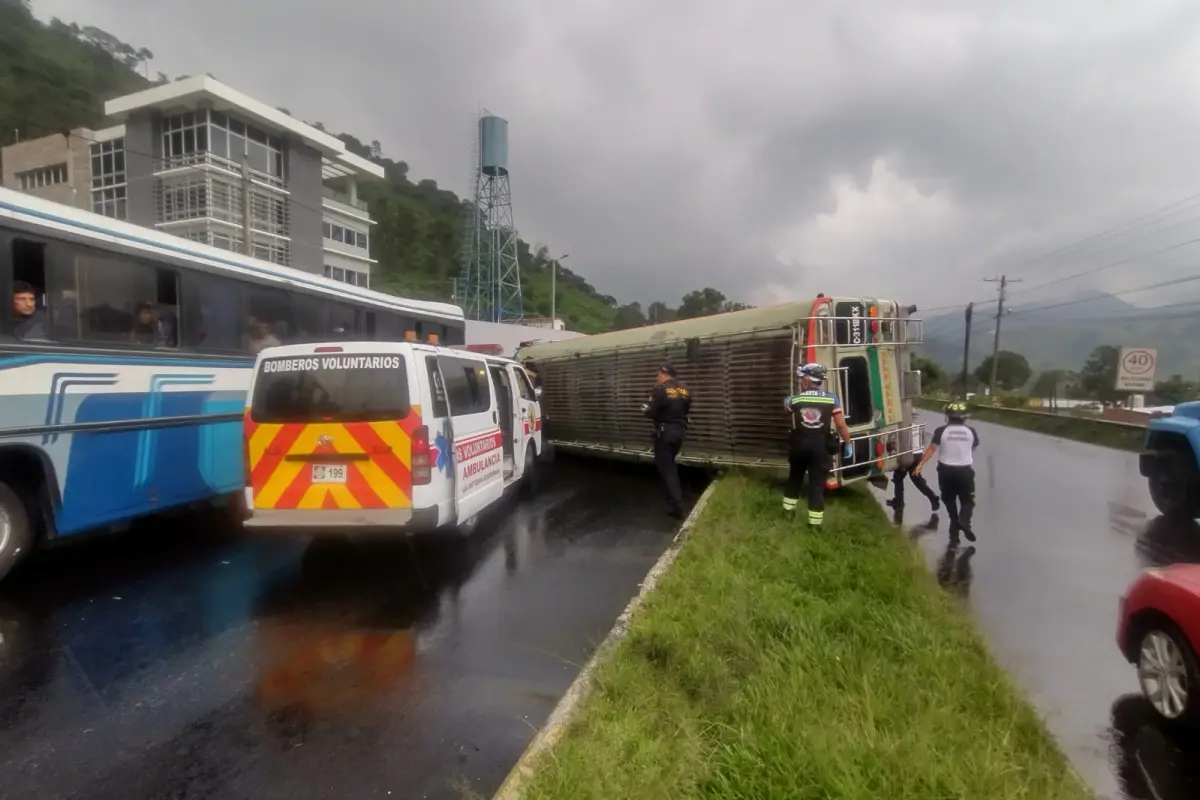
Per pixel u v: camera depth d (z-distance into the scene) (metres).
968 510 8.11
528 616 5.66
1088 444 22.16
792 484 7.98
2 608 5.80
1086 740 3.93
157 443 7.20
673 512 9.30
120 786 3.37
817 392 7.75
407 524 6.15
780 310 9.69
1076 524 9.45
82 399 6.38
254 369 6.48
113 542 7.95
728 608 4.82
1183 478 9.32
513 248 59.12
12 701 4.21
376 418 6.23
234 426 8.28
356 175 46.56
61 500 6.19
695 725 3.51
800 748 3.19
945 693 3.87
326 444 6.25
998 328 55.38
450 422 6.76
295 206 39.62
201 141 35.16
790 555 6.32
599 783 2.96
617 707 3.67
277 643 5.10
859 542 7.11
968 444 8.10
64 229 6.24
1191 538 8.64
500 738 3.81
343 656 4.88
